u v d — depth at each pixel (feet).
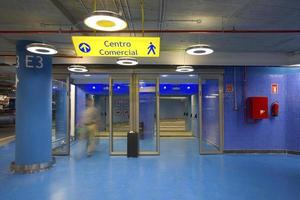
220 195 13.01
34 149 17.28
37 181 15.25
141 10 13.00
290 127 23.73
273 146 24.06
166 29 16.17
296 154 23.36
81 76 31.60
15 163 17.42
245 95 24.30
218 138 24.76
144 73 23.86
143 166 18.98
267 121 24.16
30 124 17.20
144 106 32.91
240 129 24.20
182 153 24.14
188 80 32.83
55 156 22.54
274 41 18.84
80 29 16.07
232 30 15.85
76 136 31.76
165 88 34.94
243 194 13.15
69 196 12.84
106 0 11.78
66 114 23.80
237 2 11.96
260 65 22.81
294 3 12.05
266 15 13.67
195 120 36.37
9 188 14.02
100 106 40.86
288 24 15.21
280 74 24.26
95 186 14.38
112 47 12.54
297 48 21.02
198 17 13.99
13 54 22.39
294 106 23.61
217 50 21.86
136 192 13.43
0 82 46.62
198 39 18.38
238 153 24.02
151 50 12.57
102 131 40.88
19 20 14.37
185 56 22.50
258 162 20.38
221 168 18.43
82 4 12.30
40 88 17.56
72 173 17.02
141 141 31.68
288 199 12.48
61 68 23.81
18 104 17.21
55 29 16.03
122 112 39.99
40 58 17.61
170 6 12.46
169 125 55.01
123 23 9.62
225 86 24.38
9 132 42.73
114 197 12.73
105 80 32.65
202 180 15.52
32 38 17.37
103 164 19.58
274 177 16.17
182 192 13.44
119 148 26.89
